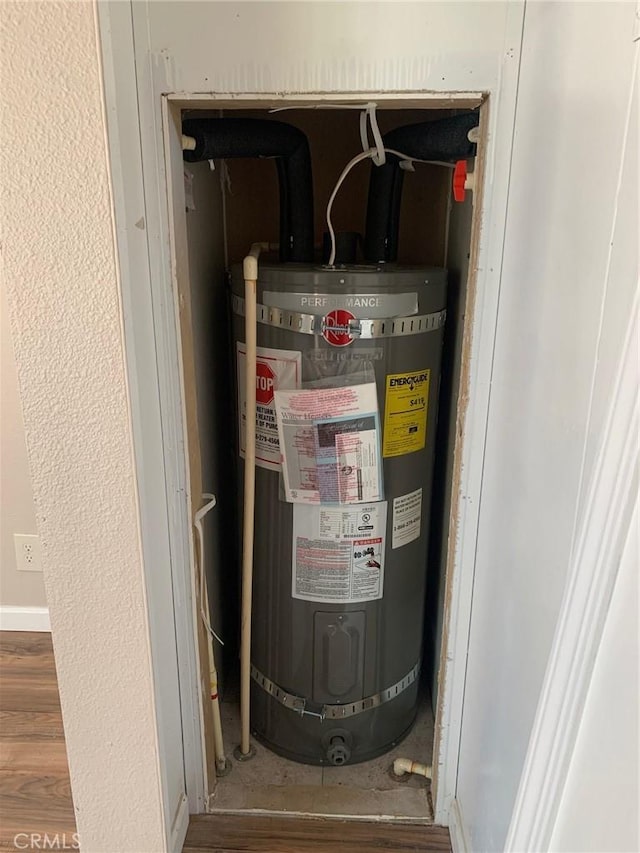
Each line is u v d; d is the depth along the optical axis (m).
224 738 1.59
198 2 0.94
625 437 0.55
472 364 1.10
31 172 0.82
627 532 0.56
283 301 1.21
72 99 0.79
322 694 1.46
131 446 0.94
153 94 0.98
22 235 0.84
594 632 0.62
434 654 1.66
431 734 1.61
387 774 1.50
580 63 0.72
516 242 0.98
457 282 1.38
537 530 0.83
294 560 1.38
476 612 1.21
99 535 0.99
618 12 0.61
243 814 1.40
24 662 1.91
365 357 1.22
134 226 0.94
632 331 0.54
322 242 1.56
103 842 1.20
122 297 0.87
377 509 1.34
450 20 0.94
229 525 1.68
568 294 0.74
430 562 1.66
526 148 0.93
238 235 1.60
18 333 0.89
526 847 0.77
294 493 1.32
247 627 1.43
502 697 0.99
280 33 0.95
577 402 0.69
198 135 1.12
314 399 1.25
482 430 1.14
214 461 1.50
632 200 0.57
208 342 1.41
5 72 0.79
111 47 0.82
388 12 0.93
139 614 1.03
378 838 1.36
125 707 1.09
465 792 1.28
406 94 0.97
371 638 1.44
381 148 1.15
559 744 0.69
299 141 1.30
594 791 0.62
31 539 1.98
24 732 1.63
